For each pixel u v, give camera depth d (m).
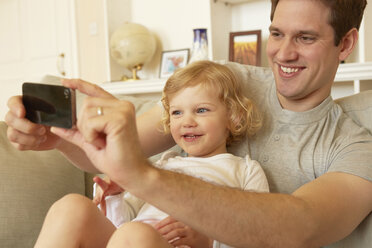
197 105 1.18
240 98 1.22
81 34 3.74
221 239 0.70
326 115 1.15
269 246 0.72
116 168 0.60
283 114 1.17
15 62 4.24
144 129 1.26
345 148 1.04
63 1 3.79
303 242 0.75
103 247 0.91
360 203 0.87
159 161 1.27
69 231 0.84
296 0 1.04
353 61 2.34
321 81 1.09
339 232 0.83
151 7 3.25
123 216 1.09
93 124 0.57
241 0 2.73
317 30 1.04
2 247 1.19
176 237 0.99
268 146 1.18
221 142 1.21
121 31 2.93
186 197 0.66
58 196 1.37
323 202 0.80
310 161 1.10
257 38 2.54
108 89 2.91
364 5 1.12
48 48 3.96
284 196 0.77
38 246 0.83
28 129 0.73
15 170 1.28
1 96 4.38
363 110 1.19
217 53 2.69
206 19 2.99
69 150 0.94
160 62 3.12
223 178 1.12
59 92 0.66
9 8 4.21
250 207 0.70
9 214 1.21
